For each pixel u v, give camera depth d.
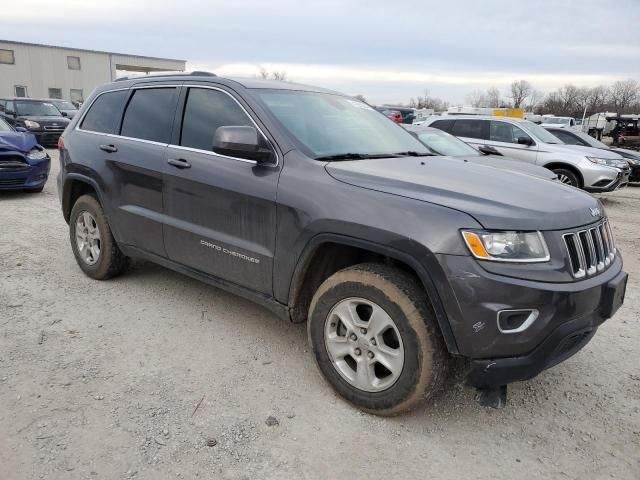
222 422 2.82
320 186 2.99
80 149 4.64
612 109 79.50
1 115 10.22
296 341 3.80
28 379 3.12
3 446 2.54
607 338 4.11
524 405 3.15
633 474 2.58
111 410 2.87
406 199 2.73
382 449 2.68
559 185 3.24
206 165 3.57
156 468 2.46
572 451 2.74
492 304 2.47
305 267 3.06
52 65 49.25
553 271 2.54
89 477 2.38
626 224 8.88
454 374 3.14
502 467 2.60
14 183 8.60
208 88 3.82
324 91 4.26
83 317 4.03
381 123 4.23
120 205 4.27
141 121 4.23
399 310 2.69
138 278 4.90
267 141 3.33
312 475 2.47
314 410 2.97
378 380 2.89
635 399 3.25
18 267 5.08
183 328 3.93
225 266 3.52
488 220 2.54
